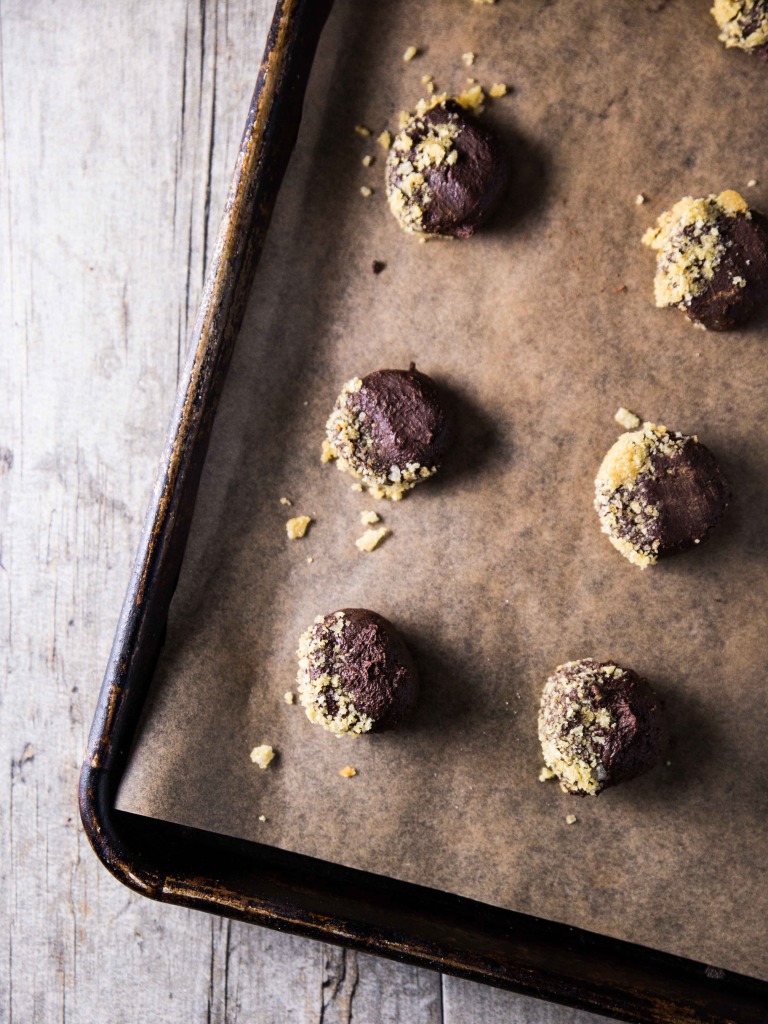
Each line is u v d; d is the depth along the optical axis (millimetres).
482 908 346
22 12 389
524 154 351
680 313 348
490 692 349
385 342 353
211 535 348
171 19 383
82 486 389
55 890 389
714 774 343
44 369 390
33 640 391
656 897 339
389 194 347
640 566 345
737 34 337
